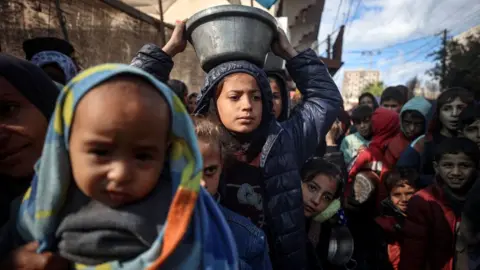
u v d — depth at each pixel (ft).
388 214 8.50
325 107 5.27
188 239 2.35
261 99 4.64
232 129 4.48
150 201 2.21
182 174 2.15
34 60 6.43
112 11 11.14
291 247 4.61
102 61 10.79
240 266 3.43
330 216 5.75
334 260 5.73
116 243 2.08
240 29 4.56
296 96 13.89
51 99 2.96
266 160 4.59
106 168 1.94
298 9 32.91
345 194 9.30
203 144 3.79
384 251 8.09
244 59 4.66
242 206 4.48
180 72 15.53
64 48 7.02
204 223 2.41
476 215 5.73
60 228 2.14
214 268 2.37
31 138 2.78
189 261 2.29
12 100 2.71
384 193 9.36
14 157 2.72
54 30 9.04
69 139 2.00
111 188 1.97
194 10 15.70
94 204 2.14
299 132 5.16
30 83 2.79
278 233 4.59
